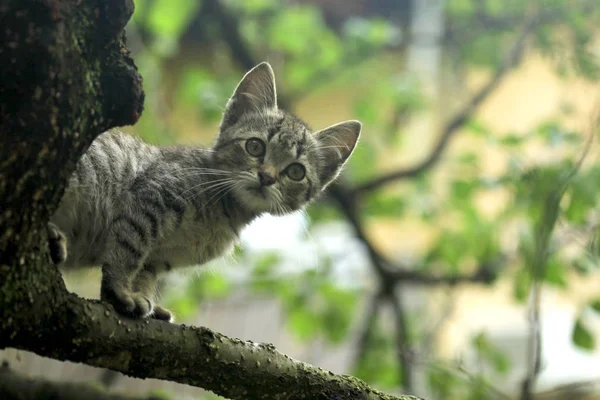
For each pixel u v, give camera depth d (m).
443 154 1.42
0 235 0.89
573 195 1.16
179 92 1.43
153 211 1.06
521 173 1.21
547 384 1.42
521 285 1.21
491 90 1.40
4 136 0.85
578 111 1.33
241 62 1.42
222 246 1.11
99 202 1.06
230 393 0.99
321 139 1.17
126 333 0.97
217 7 1.41
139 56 1.42
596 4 1.35
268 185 1.12
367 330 1.38
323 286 1.36
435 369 1.26
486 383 1.20
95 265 1.08
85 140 0.94
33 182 0.89
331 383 1.01
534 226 1.19
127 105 0.94
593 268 1.22
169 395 1.20
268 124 1.15
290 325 1.37
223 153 1.13
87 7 0.90
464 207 1.33
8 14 0.82
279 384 1.00
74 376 1.35
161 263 1.09
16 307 0.94
